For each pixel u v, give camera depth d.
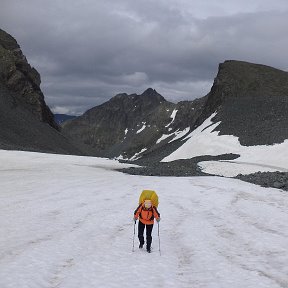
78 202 19.52
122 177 36.97
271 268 9.38
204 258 10.26
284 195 25.11
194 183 31.31
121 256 10.32
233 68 117.00
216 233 13.38
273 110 87.38
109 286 7.94
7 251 10.22
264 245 11.67
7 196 21.25
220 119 93.88
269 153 66.88
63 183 28.88
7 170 40.31
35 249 10.48
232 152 72.50
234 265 9.64
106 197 21.78
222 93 109.44
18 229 13.02
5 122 97.38
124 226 14.27
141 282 8.28
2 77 119.44
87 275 8.57
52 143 109.38
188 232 13.49
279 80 109.81
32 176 34.41
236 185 30.09
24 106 119.19
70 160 56.81
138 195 23.14
